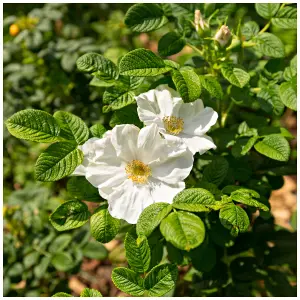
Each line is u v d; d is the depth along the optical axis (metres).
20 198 0.44
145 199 0.25
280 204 0.58
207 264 0.31
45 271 0.39
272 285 0.35
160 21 0.30
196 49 0.31
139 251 0.23
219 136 0.31
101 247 0.39
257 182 0.32
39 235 0.41
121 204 0.25
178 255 0.31
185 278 0.37
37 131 0.26
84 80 0.48
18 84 0.50
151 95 0.27
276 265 0.36
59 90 0.49
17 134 0.25
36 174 0.24
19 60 0.51
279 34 0.39
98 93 0.45
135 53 0.26
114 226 0.25
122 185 0.26
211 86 0.27
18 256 0.41
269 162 0.33
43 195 0.44
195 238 0.21
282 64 0.31
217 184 0.28
